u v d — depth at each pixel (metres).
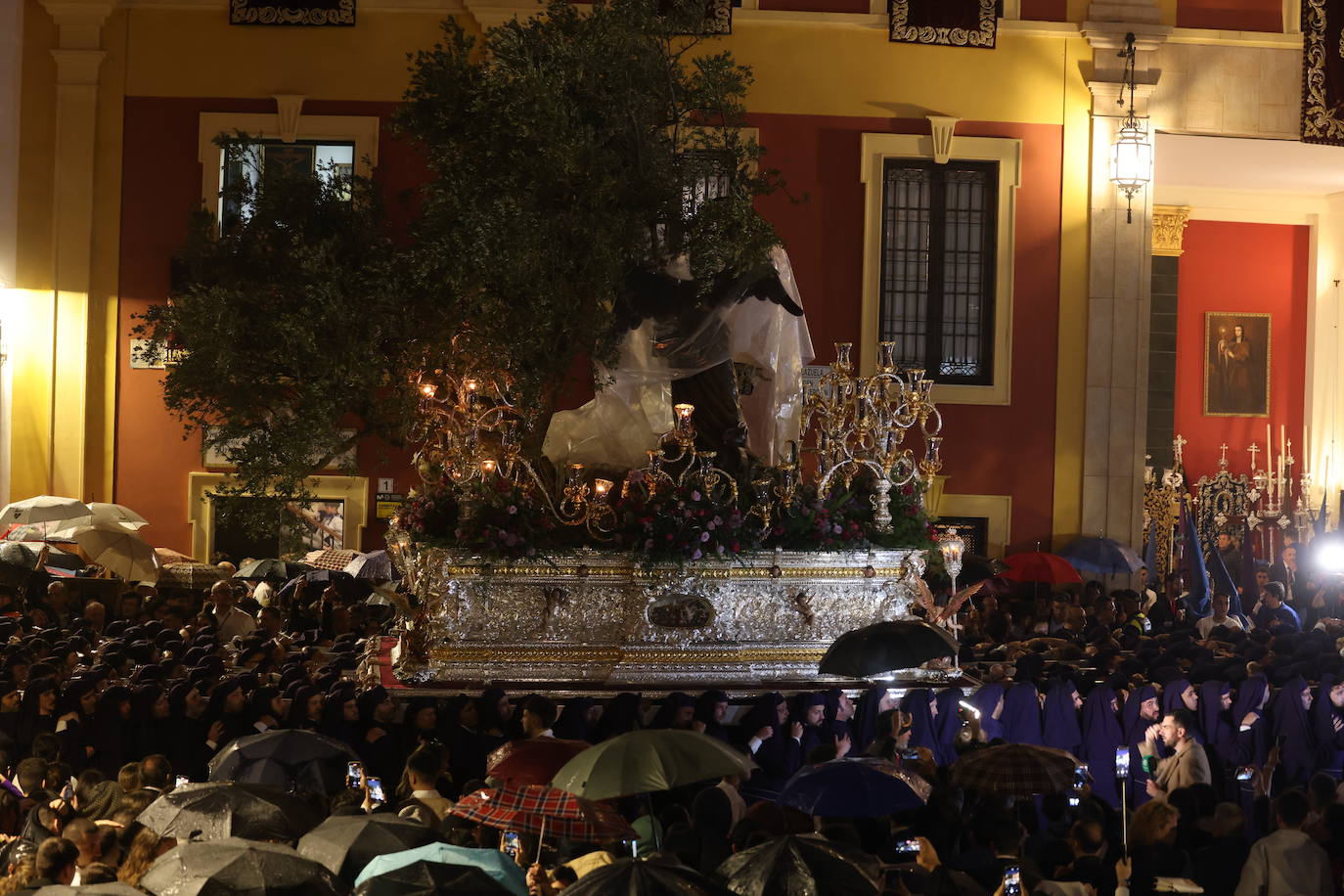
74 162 27.08
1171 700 15.55
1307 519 34.34
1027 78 27.86
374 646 19.94
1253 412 36.75
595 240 17.48
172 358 23.36
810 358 20.09
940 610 18.66
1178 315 36.59
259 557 27.17
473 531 17.50
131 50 27.17
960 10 27.61
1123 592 25.03
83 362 27.03
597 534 17.81
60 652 16.30
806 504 18.30
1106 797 15.20
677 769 8.73
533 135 17.33
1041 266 27.95
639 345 18.30
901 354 27.86
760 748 15.01
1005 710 15.50
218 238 22.64
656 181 18.39
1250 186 35.88
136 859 8.14
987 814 9.89
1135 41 27.80
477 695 16.11
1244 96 28.25
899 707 15.77
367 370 18.83
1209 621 23.66
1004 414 27.84
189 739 13.97
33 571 21.81
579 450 19.72
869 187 27.50
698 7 19.27
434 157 18.58
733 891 6.93
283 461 19.23
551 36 18.27
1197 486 35.59
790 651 18.19
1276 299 36.91
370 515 27.03
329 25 27.17
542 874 8.54
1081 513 27.89
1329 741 15.69
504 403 18.19
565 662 17.78
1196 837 11.05
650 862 6.88
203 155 27.03
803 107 27.50
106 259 27.12
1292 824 10.41
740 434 18.84
